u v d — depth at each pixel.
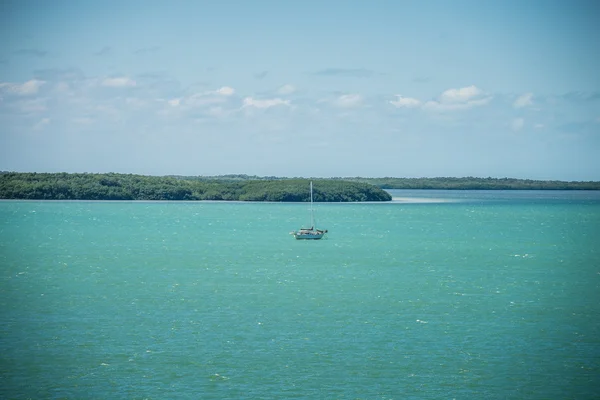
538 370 41.59
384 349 45.41
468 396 37.59
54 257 93.94
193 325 51.31
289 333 49.16
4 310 56.03
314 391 38.09
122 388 38.34
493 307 58.66
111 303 59.25
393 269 83.19
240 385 38.84
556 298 62.97
